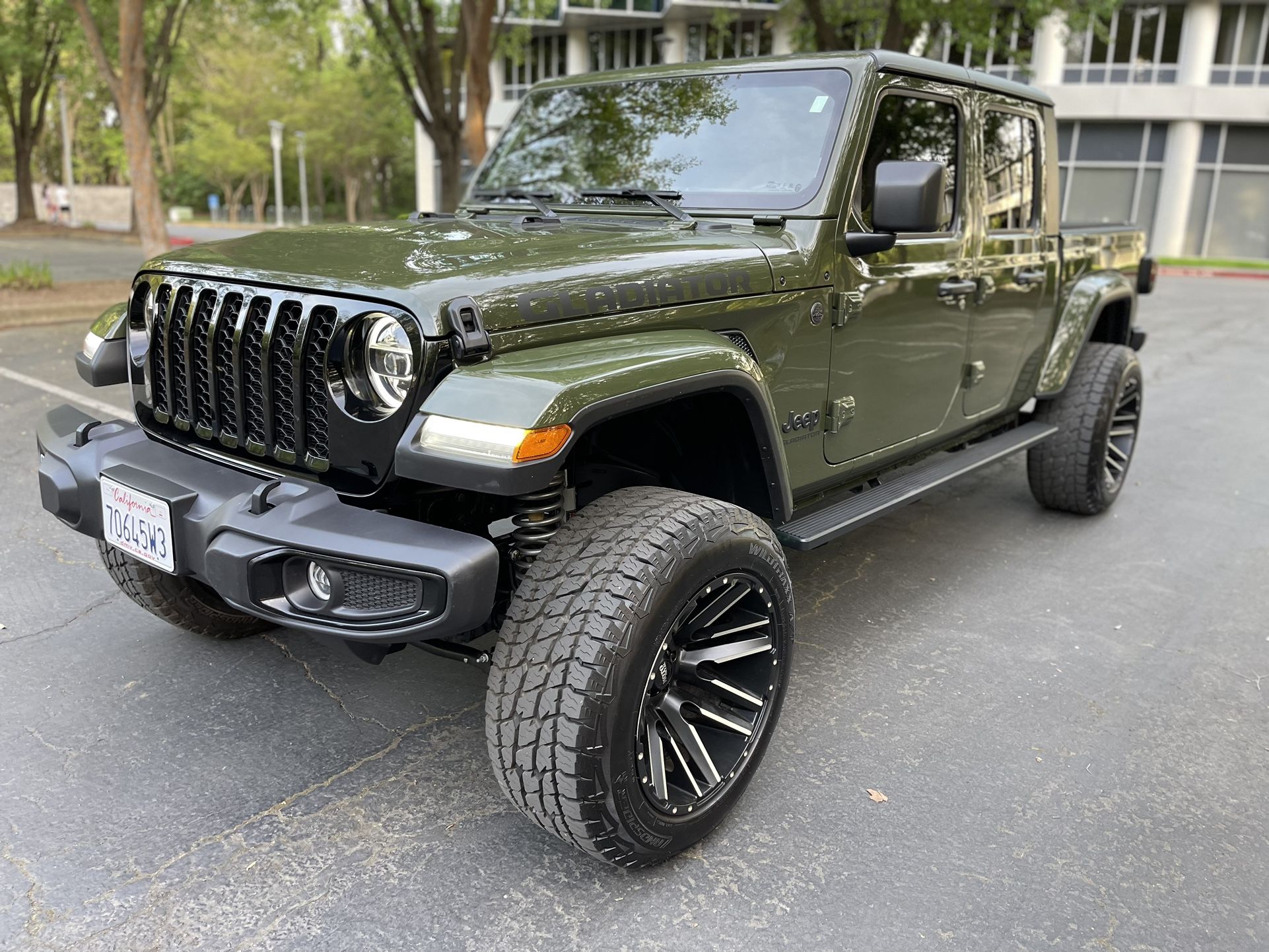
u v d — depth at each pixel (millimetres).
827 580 3967
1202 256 26625
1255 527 4770
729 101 3098
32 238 25594
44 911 2016
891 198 2588
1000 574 4078
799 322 2703
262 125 45531
